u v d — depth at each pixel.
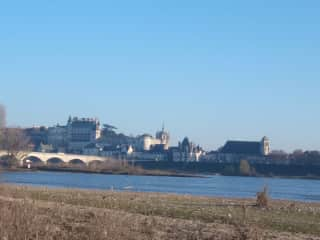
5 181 33.56
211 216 42.72
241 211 49.28
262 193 58.50
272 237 30.75
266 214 48.50
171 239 27.67
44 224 25.77
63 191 69.19
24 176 168.00
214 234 30.09
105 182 156.12
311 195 123.81
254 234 29.89
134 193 76.94
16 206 25.77
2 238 22.22
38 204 35.19
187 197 73.62
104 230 25.45
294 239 31.16
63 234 25.19
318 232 37.06
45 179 154.62
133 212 41.84
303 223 42.19
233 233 30.58
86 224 27.97
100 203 49.19
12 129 167.00
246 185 178.62
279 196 113.44
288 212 52.78
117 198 59.62
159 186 141.88
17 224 23.69
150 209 46.53
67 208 37.19
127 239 25.61
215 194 109.06
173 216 42.22
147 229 29.03
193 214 44.16
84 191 74.44
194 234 29.80
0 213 24.11
